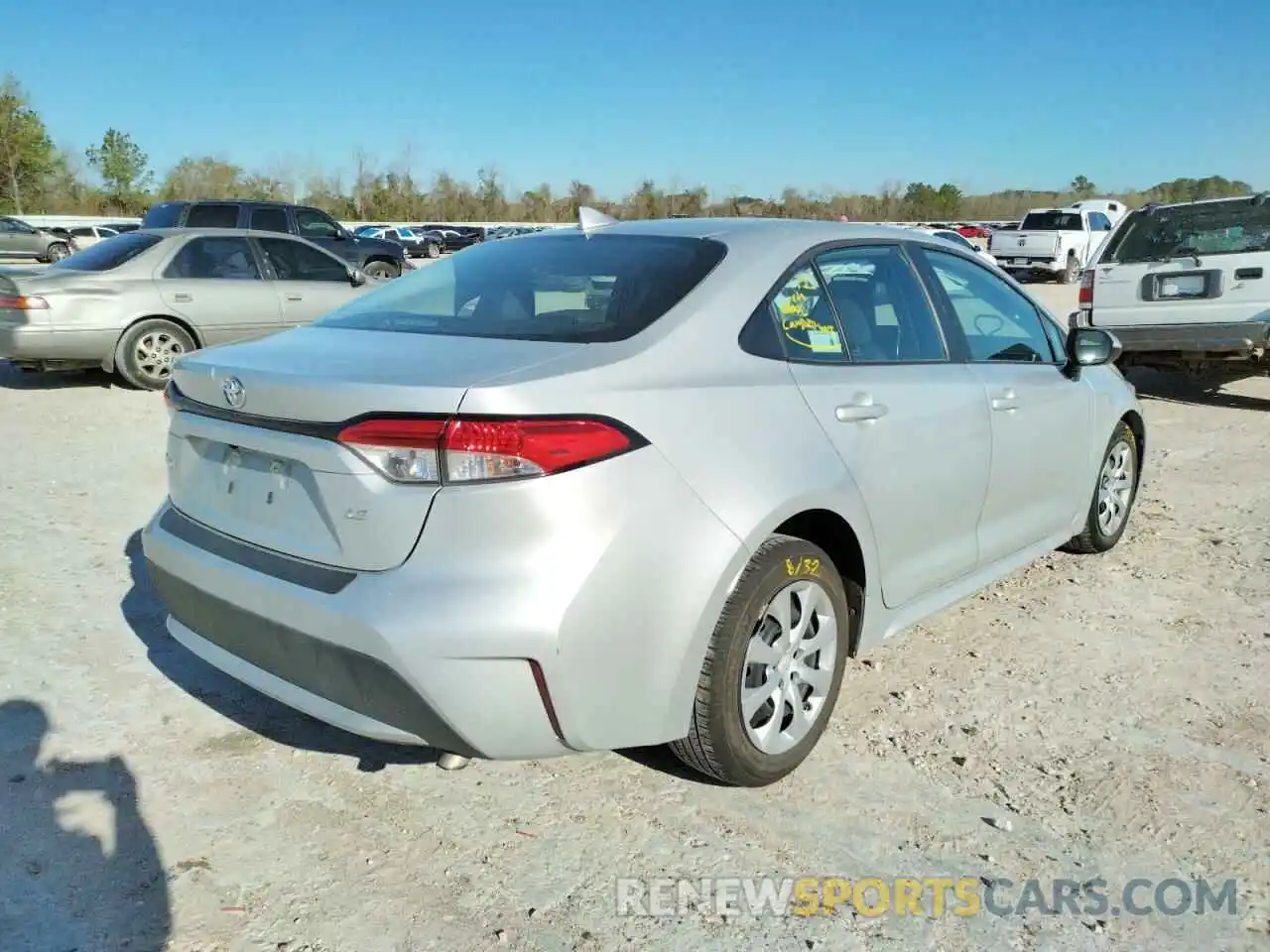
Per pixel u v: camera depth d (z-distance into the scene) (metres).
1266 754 3.30
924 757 3.28
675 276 3.15
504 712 2.53
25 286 9.02
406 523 2.48
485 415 2.45
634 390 2.70
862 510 3.23
